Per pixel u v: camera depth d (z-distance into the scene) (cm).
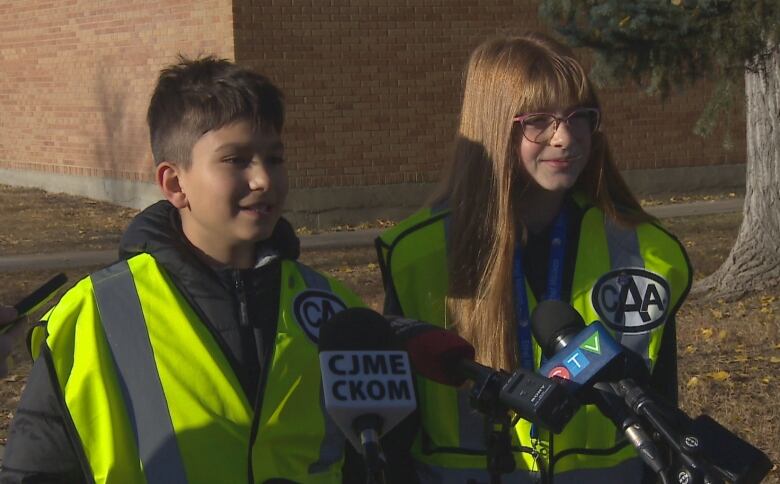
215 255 241
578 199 304
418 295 294
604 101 1614
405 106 1499
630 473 285
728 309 893
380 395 209
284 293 245
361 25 1467
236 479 227
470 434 284
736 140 1694
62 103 1852
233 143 233
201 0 1457
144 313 234
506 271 287
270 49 1426
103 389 227
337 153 1474
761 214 930
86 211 1672
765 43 770
